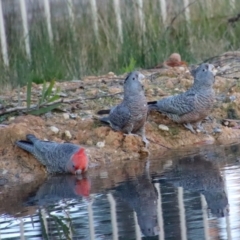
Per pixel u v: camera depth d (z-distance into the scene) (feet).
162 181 34.12
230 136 42.29
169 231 27.71
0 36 57.31
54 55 56.03
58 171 37.04
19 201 32.73
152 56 55.83
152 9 58.95
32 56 55.88
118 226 28.58
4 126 39.70
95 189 33.68
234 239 26.48
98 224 28.99
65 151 36.76
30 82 42.27
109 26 58.08
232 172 34.81
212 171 35.24
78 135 40.04
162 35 57.31
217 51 57.06
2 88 50.21
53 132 40.01
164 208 30.30
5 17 58.80
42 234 28.37
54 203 31.99
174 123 42.01
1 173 36.91
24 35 58.13
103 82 48.55
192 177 34.40
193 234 27.20
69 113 42.37
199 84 40.16
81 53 56.39
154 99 44.80
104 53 56.65
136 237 27.37
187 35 58.44
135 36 57.47
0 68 54.60
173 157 38.70
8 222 29.94
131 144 39.55
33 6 59.31
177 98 40.70
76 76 53.57
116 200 31.78
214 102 42.75
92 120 41.16
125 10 58.90
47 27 57.93
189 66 52.42
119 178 35.29
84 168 36.78
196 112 40.37
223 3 60.39
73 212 30.58
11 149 38.09
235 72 49.29
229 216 28.91
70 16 58.34
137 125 39.45
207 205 30.30
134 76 38.55
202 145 41.06
